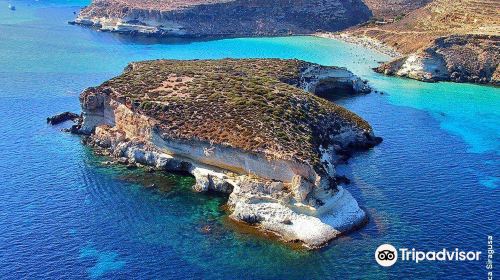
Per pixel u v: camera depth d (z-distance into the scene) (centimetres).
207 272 6438
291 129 8906
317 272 6425
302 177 7412
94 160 9362
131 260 6631
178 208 7812
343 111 10638
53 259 6638
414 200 8019
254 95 10025
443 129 11250
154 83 10700
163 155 8994
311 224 7162
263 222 7312
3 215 7575
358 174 8894
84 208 7800
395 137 10681
